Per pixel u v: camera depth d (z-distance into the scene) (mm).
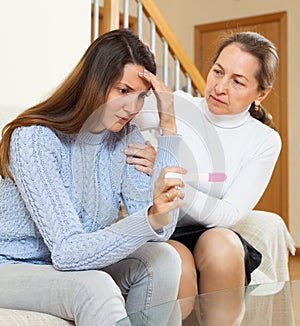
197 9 6211
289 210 5586
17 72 2645
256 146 2156
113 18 3096
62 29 2789
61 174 1606
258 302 1487
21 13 2650
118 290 1404
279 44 5672
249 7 5855
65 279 1439
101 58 1557
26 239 1652
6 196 1646
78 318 1394
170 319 1292
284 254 2674
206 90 2127
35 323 1391
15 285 1498
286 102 5613
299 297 1544
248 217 2643
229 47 2109
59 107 1610
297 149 5547
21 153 1530
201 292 1880
